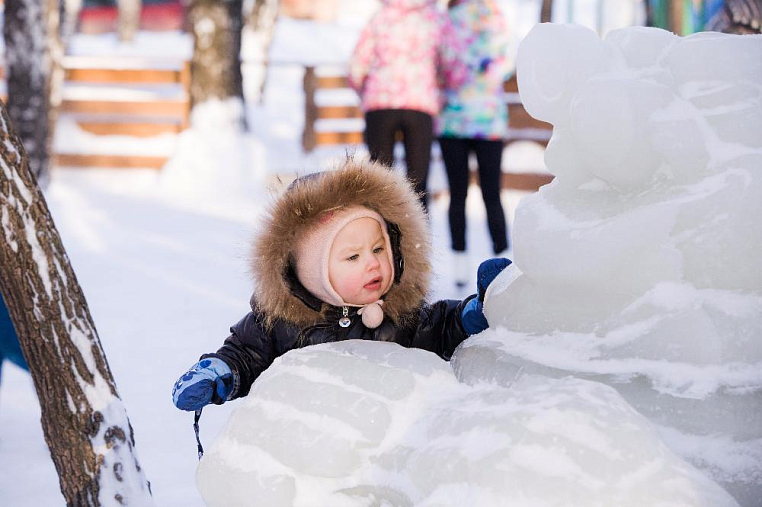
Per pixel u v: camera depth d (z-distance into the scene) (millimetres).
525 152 13188
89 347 2736
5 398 4930
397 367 2193
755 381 1922
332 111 15328
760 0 7000
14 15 13109
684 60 2088
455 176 7102
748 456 1875
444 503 1835
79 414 2699
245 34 24641
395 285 2580
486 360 2246
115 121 14867
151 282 7797
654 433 1836
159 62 15812
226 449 2195
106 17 33000
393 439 2070
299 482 2084
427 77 7102
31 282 2652
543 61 2189
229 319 6570
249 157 13773
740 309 1969
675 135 1997
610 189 2139
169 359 5516
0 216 2627
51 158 13625
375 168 2525
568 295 2150
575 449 1778
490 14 7043
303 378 2199
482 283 2502
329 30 29828
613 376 2012
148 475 3680
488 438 1858
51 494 3631
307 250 2473
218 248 9289
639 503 1722
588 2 22172
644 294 2037
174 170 13695
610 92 2023
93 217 11211
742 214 1952
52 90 14266
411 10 7066
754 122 2000
